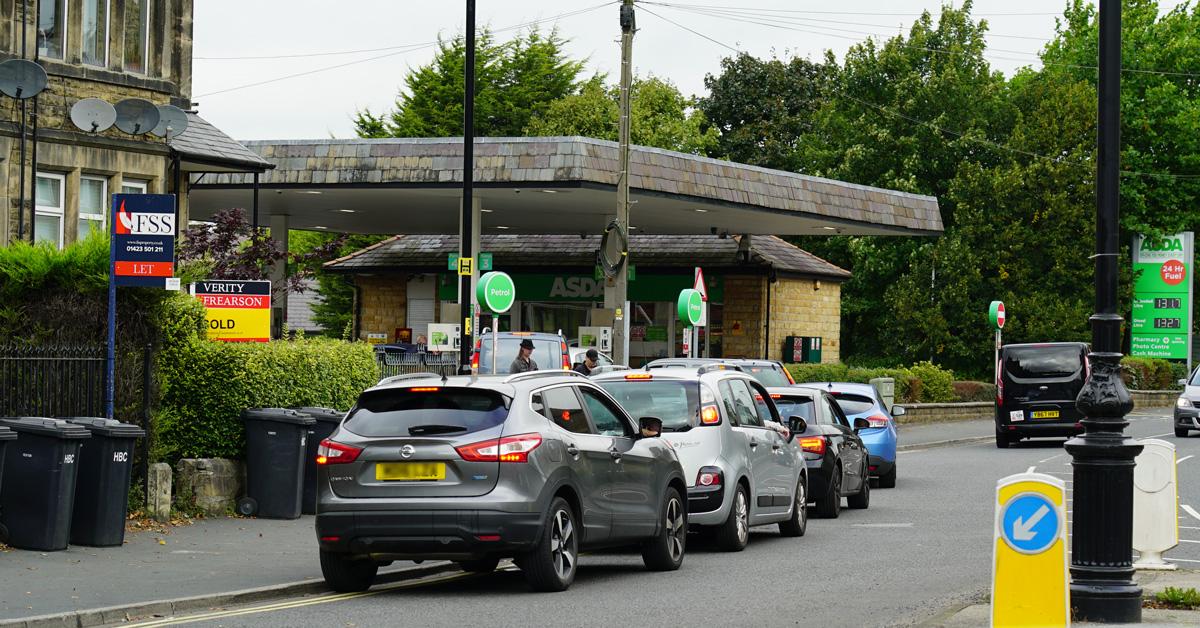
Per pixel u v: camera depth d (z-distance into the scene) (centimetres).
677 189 4819
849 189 5688
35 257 2273
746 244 6525
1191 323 9144
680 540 2086
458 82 9362
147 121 3462
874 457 3522
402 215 6031
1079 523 1501
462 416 1727
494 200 5247
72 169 3378
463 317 3759
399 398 1764
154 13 3616
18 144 3256
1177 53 9381
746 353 6525
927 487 3597
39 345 2255
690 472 2228
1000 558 1350
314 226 6850
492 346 3984
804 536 2548
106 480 2075
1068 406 5003
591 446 1855
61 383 2236
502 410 1731
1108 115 1495
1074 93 8550
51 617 1477
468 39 3766
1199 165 9081
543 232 6800
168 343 2498
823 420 2912
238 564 1967
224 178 4775
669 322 6669
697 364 3647
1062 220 8169
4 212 3219
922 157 8875
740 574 2000
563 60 9731
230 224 3691
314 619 1562
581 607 1659
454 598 1741
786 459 2498
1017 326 8144
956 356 8475
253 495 2545
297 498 2545
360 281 7306
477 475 1694
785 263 6706
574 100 9200
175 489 2480
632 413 2273
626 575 1992
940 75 8844
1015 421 5053
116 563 1931
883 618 1594
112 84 3472
